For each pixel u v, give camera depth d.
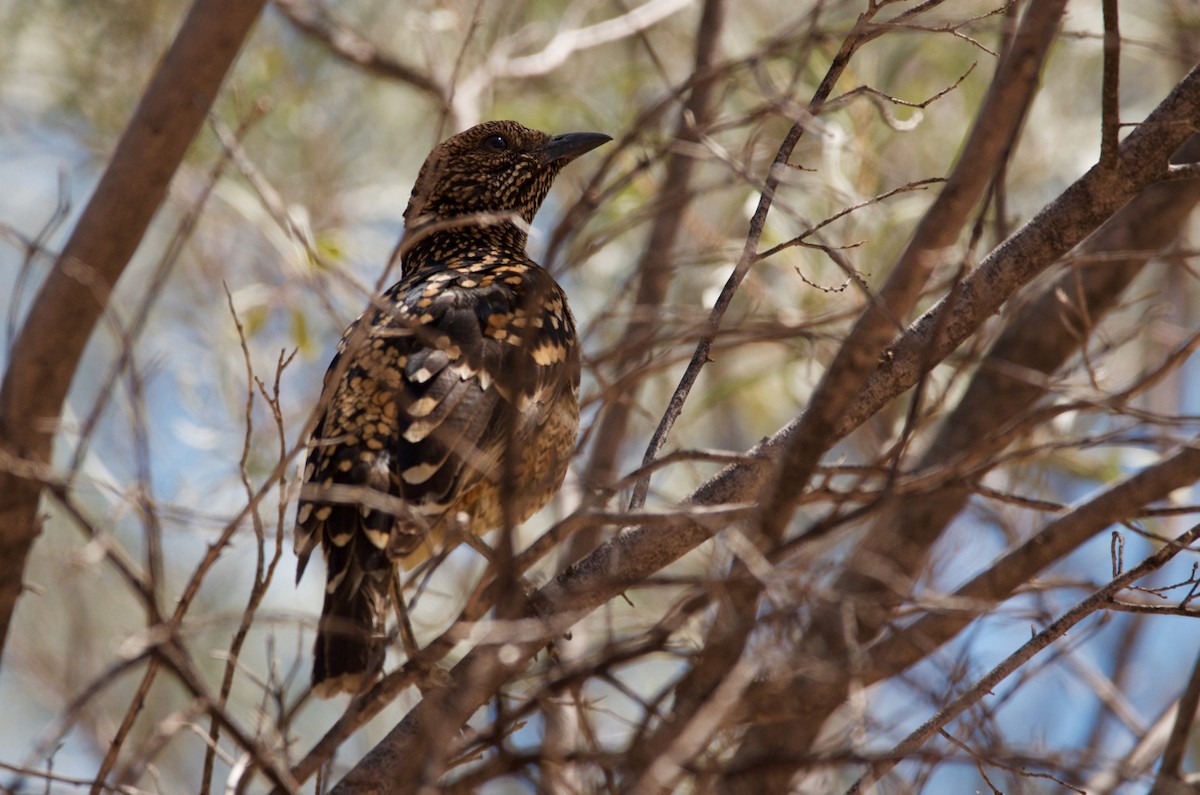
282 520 6.54
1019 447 11.77
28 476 6.46
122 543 14.23
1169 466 8.28
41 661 13.70
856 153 11.90
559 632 6.28
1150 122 7.95
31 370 7.84
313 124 14.91
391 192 14.91
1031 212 13.21
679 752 5.51
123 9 14.98
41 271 15.98
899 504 6.70
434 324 9.02
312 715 14.26
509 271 9.73
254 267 14.77
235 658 6.70
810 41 9.72
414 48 15.40
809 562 6.80
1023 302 10.93
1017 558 8.55
